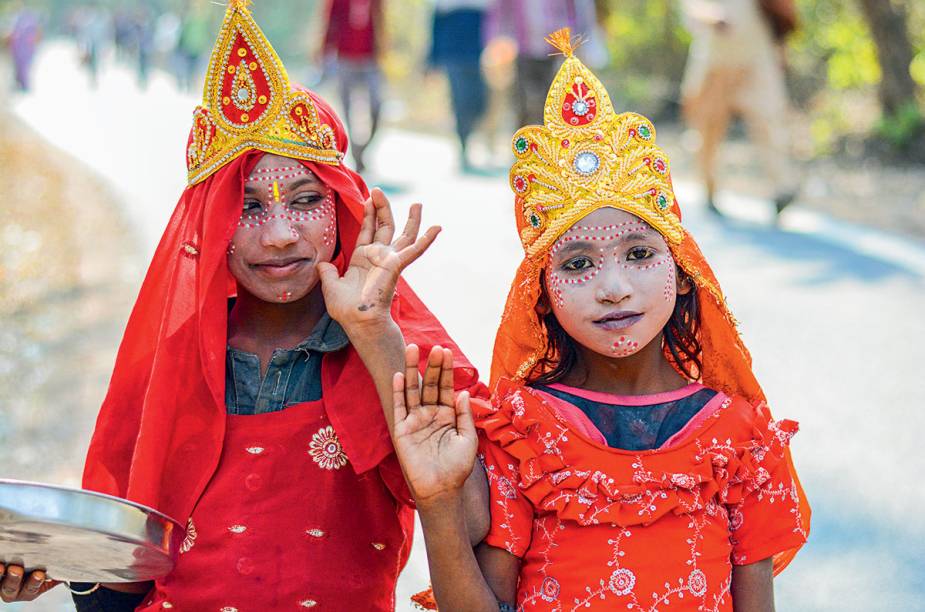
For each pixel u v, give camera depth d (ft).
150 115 83.56
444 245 34.91
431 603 11.76
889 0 52.39
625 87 68.03
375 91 47.73
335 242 11.22
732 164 51.29
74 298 33.06
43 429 22.80
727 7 37.86
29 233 41.55
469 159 54.24
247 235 10.90
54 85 122.11
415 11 107.45
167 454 10.98
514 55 41.93
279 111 10.89
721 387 11.27
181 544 10.77
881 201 42.45
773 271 32.22
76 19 198.29
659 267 10.59
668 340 11.18
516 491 10.50
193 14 114.42
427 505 10.03
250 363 11.21
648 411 10.79
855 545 18.17
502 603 10.43
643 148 10.67
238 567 10.84
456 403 10.21
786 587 17.17
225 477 10.96
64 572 10.41
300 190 10.98
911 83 52.70
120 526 9.34
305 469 10.96
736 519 10.69
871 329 27.27
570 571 10.33
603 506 10.30
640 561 10.27
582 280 10.51
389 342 10.53
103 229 42.16
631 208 10.48
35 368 26.71
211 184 11.04
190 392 11.05
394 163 52.16
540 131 10.74
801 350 25.95
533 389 10.92
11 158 57.98
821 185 45.78
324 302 11.39
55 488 9.11
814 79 63.77
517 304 10.99
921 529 18.51
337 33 47.11
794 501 10.84
